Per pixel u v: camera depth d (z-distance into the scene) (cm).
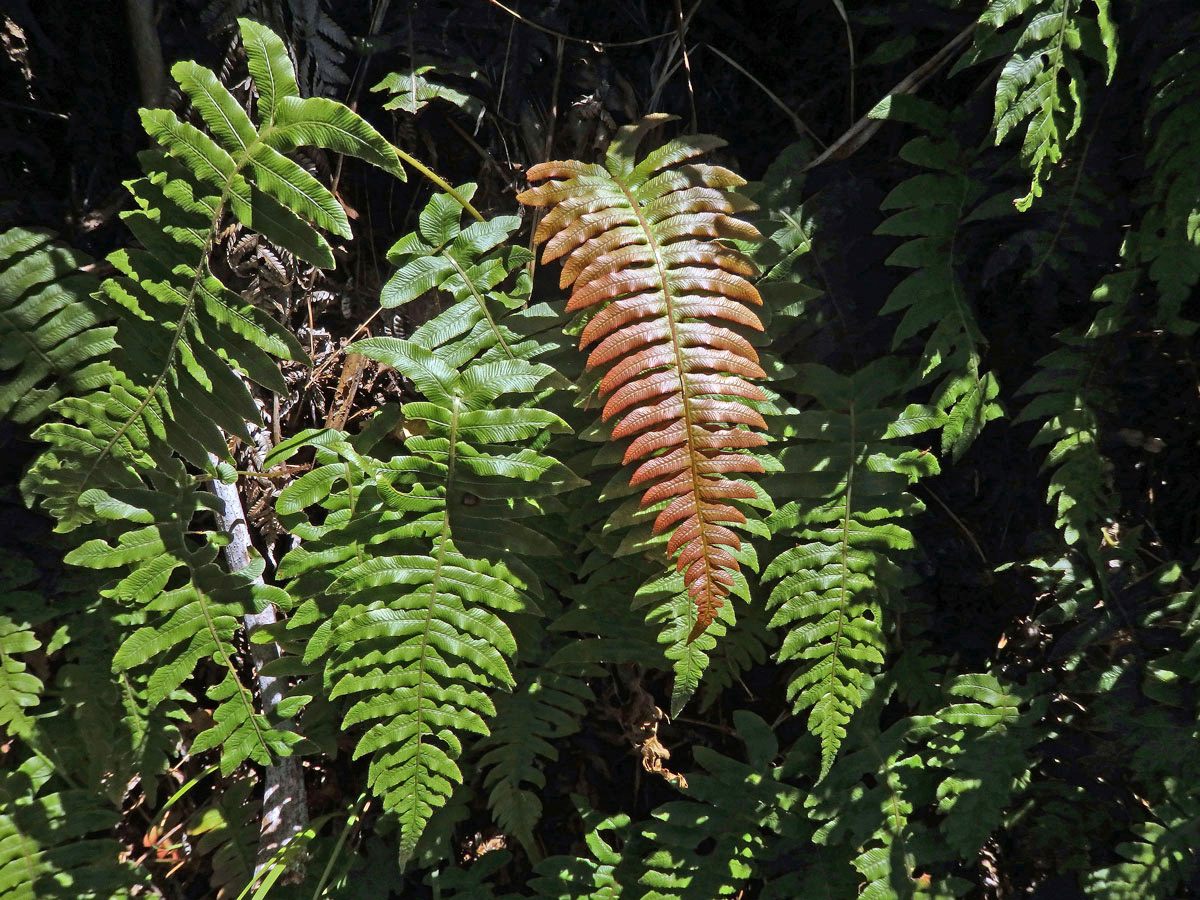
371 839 209
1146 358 207
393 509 195
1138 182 202
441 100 204
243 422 195
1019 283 207
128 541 195
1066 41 193
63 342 194
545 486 194
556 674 206
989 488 212
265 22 199
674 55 207
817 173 204
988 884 212
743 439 190
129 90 201
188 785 205
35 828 200
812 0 205
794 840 209
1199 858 206
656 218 193
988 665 213
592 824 210
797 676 207
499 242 195
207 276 190
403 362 194
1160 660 208
